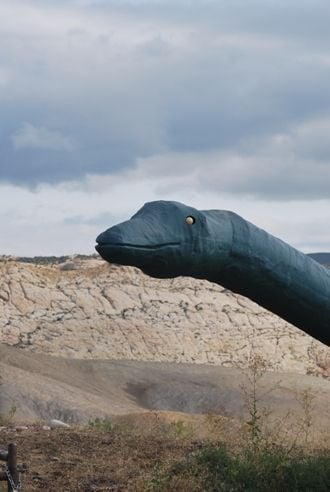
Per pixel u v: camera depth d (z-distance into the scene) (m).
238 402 67.44
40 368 74.00
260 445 20.33
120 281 96.75
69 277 96.94
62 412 54.09
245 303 96.25
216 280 10.70
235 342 90.62
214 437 23.70
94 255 122.94
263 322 93.75
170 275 9.94
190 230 9.75
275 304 11.20
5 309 90.81
